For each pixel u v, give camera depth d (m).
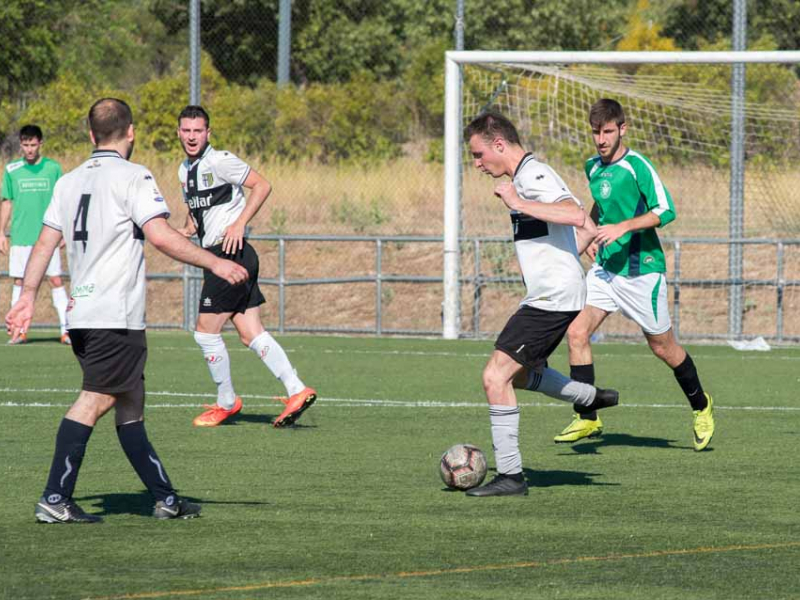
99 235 19.53
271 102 87.62
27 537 19.19
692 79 59.44
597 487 23.92
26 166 51.09
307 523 20.42
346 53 113.19
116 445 28.52
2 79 85.25
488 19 96.56
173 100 83.25
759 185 61.94
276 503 22.11
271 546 18.72
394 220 77.25
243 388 40.12
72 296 19.75
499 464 23.09
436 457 27.38
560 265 22.67
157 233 19.41
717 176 64.44
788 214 62.03
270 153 84.31
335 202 79.31
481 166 22.88
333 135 87.44
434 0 113.75
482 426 32.16
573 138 59.72
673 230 65.19
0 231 51.41
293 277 70.88
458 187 56.38
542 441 29.98
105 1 98.62
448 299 57.22
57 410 34.62
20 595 15.88
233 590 16.17
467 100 60.53
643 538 19.45
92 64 96.81
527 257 22.83
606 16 96.25
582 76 57.41
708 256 64.88
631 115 60.31
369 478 24.75
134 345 19.84
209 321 31.75
